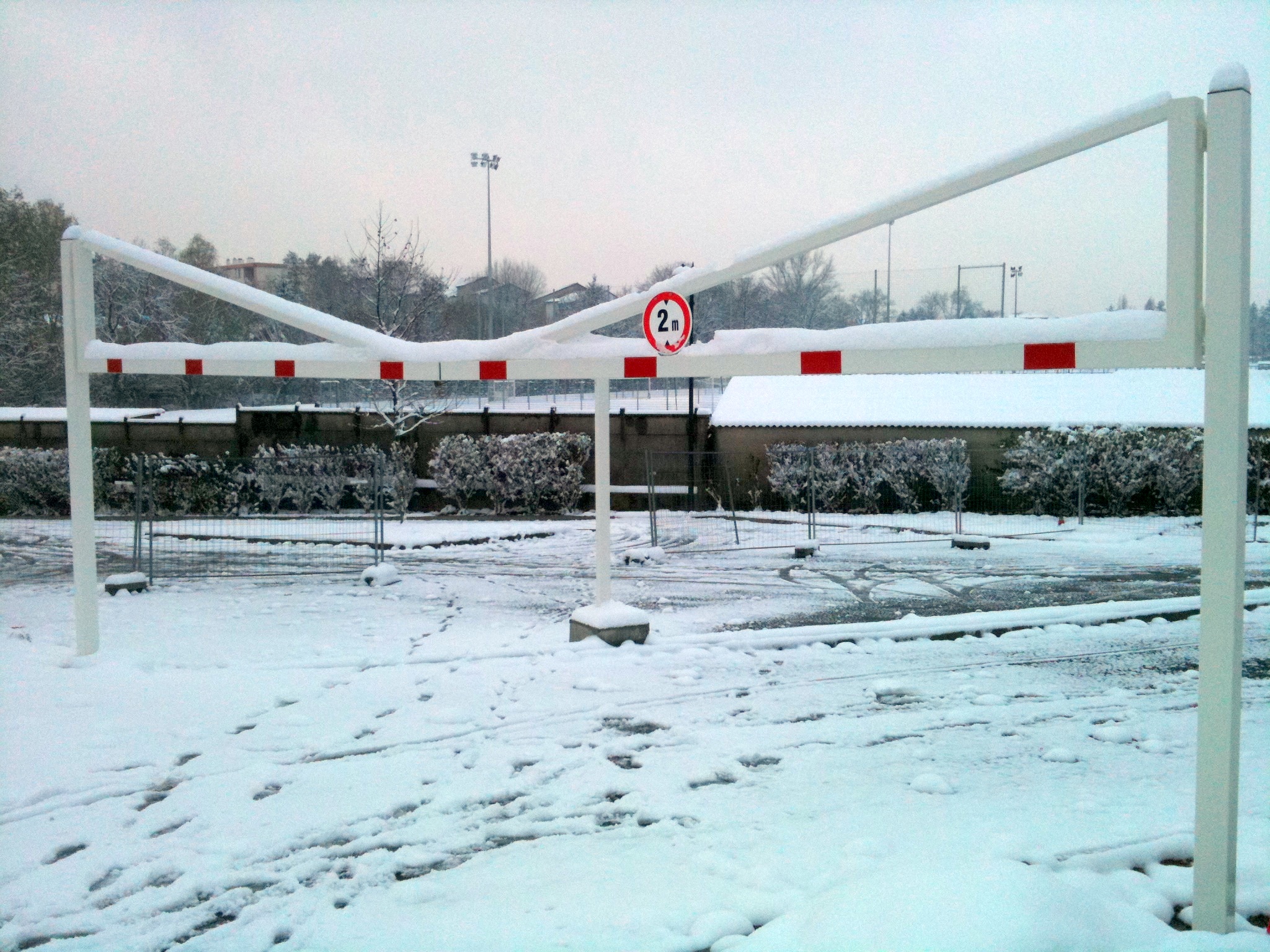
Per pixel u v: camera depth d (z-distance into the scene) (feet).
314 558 50.65
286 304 25.16
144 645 29.09
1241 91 11.08
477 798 16.76
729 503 72.49
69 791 17.29
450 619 34.17
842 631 29.96
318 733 20.47
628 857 14.20
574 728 20.81
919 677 25.21
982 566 47.11
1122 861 13.56
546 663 26.32
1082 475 64.90
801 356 18.35
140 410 86.79
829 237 18.89
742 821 15.49
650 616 34.78
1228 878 11.34
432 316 91.45
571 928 11.94
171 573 45.39
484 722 21.20
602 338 23.77
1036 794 16.57
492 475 69.46
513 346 24.34
